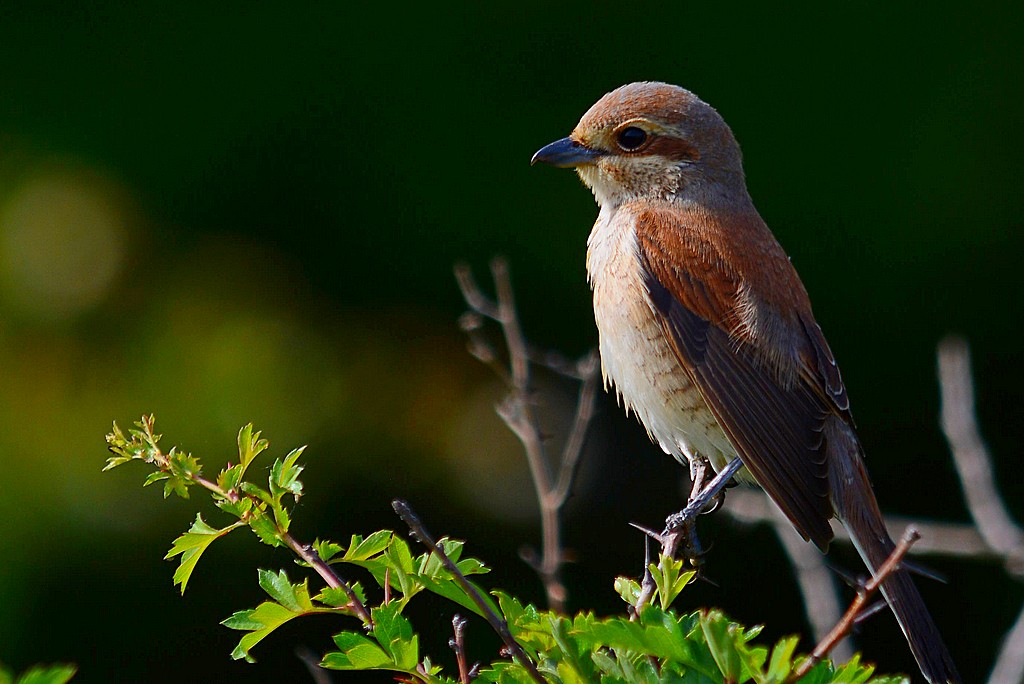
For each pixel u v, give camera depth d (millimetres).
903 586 6430
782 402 7055
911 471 13281
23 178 13297
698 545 6477
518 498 13016
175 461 4410
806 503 6801
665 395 7344
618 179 7730
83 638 11906
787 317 7262
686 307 7262
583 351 13469
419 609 10539
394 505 4195
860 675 3830
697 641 3883
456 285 13641
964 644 12258
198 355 13242
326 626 11773
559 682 4219
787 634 12258
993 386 13406
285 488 4477
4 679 3477
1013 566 7719
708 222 7465
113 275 13281
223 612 11875
